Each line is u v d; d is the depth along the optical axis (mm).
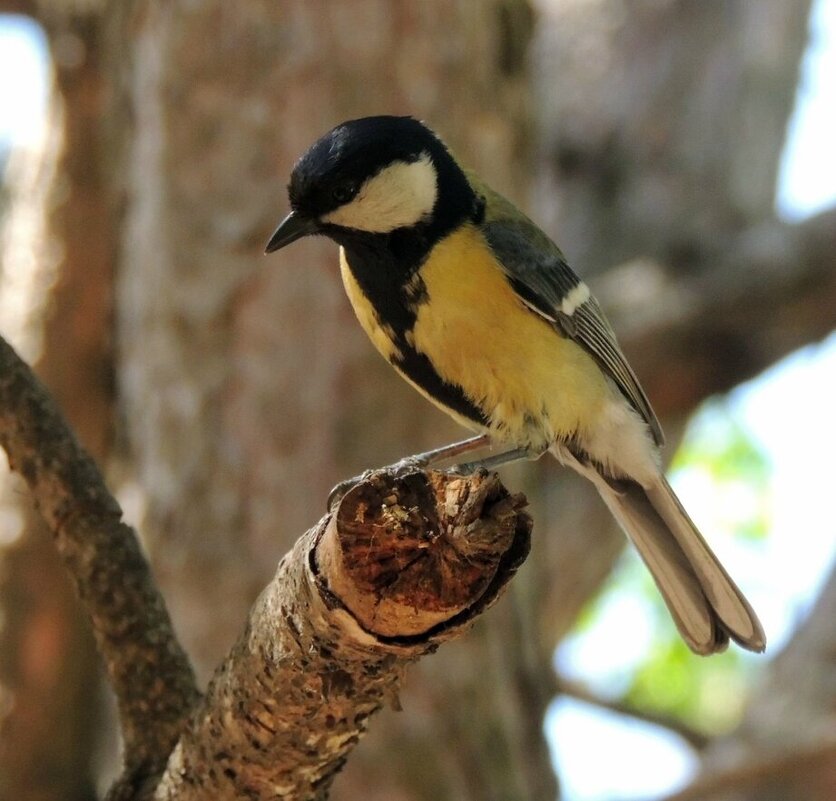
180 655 6473
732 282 14766
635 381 8758
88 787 12930
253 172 10812
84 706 12820
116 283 12148
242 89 10859
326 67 10812
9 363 6484
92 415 12406
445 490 4887
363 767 10109
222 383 10641
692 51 17234
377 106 10820
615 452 8344
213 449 10594
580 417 8031
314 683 5219
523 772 10805
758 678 14828
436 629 4949
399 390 10539
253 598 10352
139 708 6348
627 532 8727
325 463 10469
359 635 4973
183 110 10906
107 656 6410
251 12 10867
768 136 17016
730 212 16281
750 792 12250
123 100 11797
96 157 12289
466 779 10344
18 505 12266
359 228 7750
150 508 10719
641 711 14398
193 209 10844
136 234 11461
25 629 12398
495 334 7613
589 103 17172
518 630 11141
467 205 7883
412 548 4836
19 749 12555
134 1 11469
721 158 16641
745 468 16078
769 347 14953
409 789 10117
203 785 5672
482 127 11203
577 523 15070
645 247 16188
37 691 12500
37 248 12523
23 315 12469
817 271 14797
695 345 14781
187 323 10750
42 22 12336
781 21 17516
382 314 7840
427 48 10938
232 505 10508
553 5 18047
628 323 14578
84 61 12141
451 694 10398
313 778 5582
